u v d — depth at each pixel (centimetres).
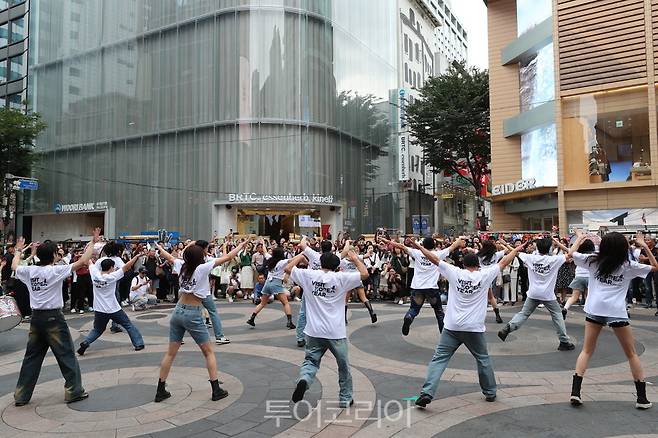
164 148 3031
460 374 675
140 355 833
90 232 3450
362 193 3375
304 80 2953
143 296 1425
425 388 538
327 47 3120
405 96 4003
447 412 530
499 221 2800
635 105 2048
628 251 547
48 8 3678
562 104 2225
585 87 2150
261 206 2908
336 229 3062
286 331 1034
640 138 2050
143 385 646
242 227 2916
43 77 3638
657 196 2012
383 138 3772
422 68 5222
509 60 2681
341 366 539
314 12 3050
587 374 670
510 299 1427
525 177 2541
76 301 1415
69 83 3481
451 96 3272
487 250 954
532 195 2495
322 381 653
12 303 833
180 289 580
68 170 3416
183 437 473
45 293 576
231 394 603
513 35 2764
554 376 662
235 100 2859
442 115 3169
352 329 1033
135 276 1466
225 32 2908
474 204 6838
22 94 3997
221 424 505
